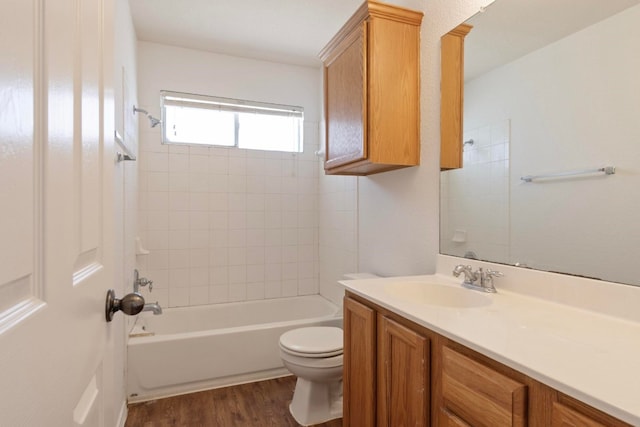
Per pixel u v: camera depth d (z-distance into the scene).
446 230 1.66
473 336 0.85
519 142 1.31
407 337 1.08
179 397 2.12
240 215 3.11
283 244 3.25
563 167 1.15
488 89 1.45
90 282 0.61
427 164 1.77
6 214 0.34
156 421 1.87
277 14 2.41
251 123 3.19
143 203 2.81
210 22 2.51
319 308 3.11
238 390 2.21
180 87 2.92
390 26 1.71
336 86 1.95
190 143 2.96
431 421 0.99
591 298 1.05
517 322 0.96
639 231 0.95
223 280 3.05
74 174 0.53
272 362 2.36
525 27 1.29
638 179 0.95
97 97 0.65
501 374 0.75
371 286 1.46
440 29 1.69
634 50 0.96
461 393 0.86
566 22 1.15
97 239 0.66
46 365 0.43
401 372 1.12
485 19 1.46
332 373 1.81
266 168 3.20
